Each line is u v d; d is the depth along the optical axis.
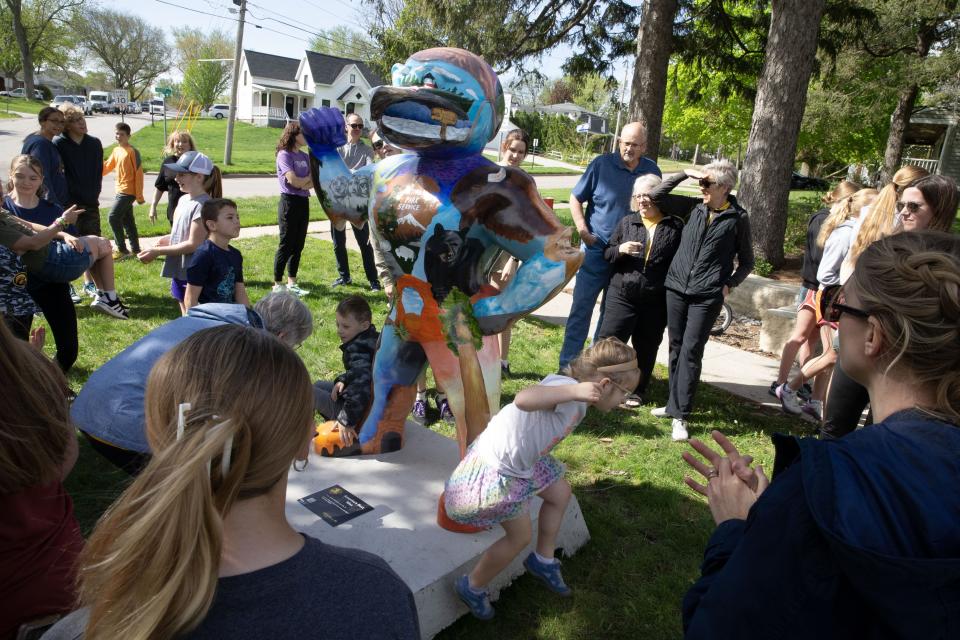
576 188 5.06
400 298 3.04
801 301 5.47
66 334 4.12
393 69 2.93
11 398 1.52
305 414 1.06
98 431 2.50
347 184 3.09
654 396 5.24
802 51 9.48
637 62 11.47
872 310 1.10
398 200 2.85
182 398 1.00
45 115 6.10
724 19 12.53
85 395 2.57
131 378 2.50
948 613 0.88
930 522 0.93
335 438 3.35
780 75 9.59
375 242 3.03
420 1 12.42
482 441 2.45
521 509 2.38
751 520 1.10
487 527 2.76
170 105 65.94
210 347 1.04
